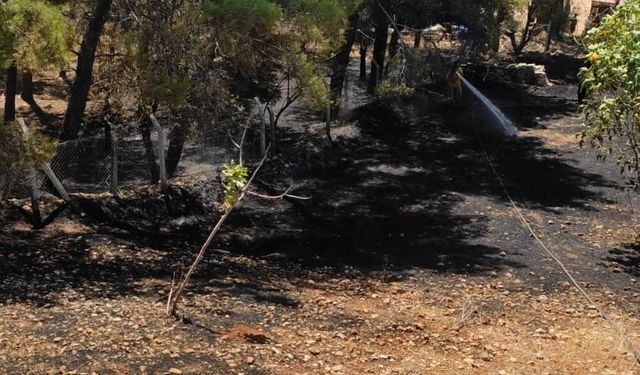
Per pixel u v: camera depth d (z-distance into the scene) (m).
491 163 17.64
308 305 8.45
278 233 12.24
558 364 7.07
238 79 15.80
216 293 8.49
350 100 23.17
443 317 8.57
